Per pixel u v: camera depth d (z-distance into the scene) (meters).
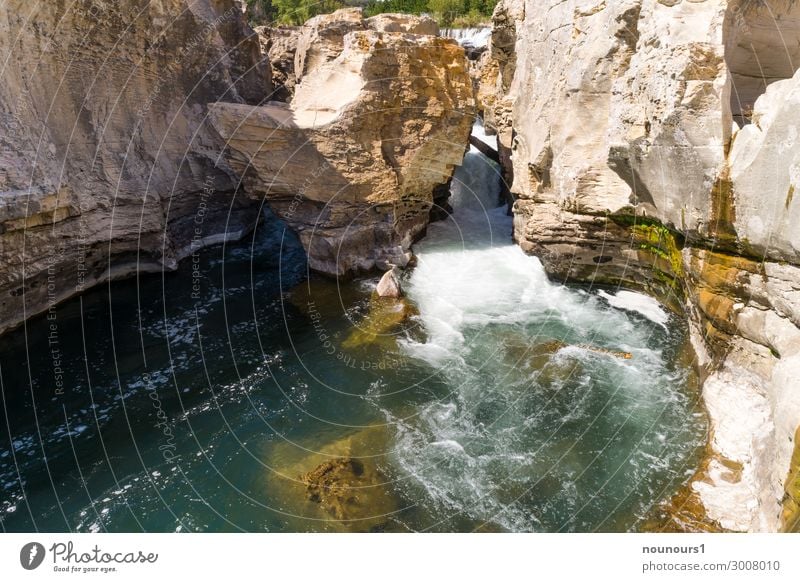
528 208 15.86
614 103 11.12
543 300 14.26
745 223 8.39
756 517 6.90
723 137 8.69
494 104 21.09
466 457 8.80
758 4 8.85
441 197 20.12
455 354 11.91
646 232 12.38
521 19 17.03
